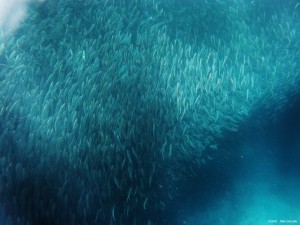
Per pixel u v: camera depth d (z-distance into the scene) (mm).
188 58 4273
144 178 3355
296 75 3994
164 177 3418
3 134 3365
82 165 3283
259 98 3934
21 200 3037
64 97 3738
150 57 4207
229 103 3939
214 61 4184
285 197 3287
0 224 2939
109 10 4641
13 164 3221
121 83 3953
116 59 4199
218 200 3334
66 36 4336
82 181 3195
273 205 3256
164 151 3518
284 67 4102
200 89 3984
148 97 3838
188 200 3328
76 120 3471
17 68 3922
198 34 4598
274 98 3898
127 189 3270
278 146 3602
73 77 3943
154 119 3676
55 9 4582
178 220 3215
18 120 3541
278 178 3418
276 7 4812
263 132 3711
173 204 3303
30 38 4262
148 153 3479
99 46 4305
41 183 3150
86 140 3424
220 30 4648
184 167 3494
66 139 3400
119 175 3322
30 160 3240
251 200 3307
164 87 3973
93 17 4582
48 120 3451
